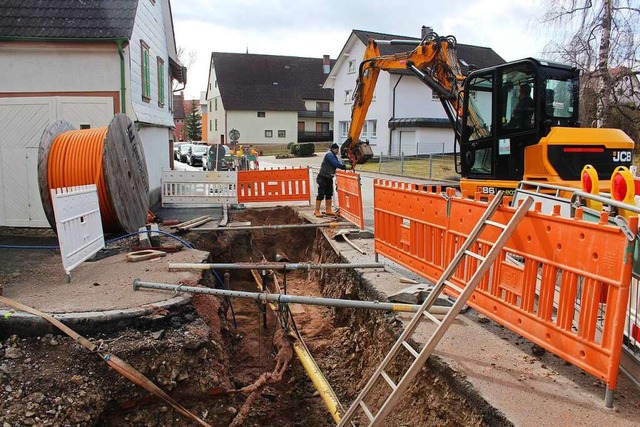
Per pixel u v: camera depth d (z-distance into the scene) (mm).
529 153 8953
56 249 8773
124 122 9406
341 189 12406
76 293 6074
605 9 19672
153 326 5457
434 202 6105
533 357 4504
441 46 11883
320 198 12844
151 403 5039
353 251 8977
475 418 3846
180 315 5730
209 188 15094
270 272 10023
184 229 10539
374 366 5980
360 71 13734
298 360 6883
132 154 9828
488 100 10148
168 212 13852
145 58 14047
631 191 4871
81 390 4754
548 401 3736
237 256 11594
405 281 6828
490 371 4230
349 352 7016
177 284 6445
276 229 11500
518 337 4953
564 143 8602
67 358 4973
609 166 8898
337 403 5562
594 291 3693
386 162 32812
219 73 59188
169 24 18109
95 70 11875
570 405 3678
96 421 4738
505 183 9328
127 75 11930
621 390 3896
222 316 6988
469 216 5359
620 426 3406
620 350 3521
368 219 12883
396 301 6113
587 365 3766
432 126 35000
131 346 5109
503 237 4102
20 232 10742
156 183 16000
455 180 23594
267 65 61281
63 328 5102
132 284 6352
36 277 6844
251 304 9172
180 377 5133
